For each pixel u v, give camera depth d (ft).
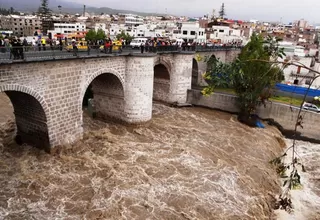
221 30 315.17
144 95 114.52
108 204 67.00
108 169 81.46
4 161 82.74
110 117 121.29
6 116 118.83
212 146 103.76
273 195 82.07
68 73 84.64
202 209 67.97
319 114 125.90
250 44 159.33
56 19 455.63
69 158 85.81
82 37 288.30
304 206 80.94
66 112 87.35
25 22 422.00
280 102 140.05
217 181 80.07
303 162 108.27
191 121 129.90
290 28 520.83
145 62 110.63
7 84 68.59
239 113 140.97
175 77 146.41
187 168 85.35
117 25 407.23
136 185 74.90
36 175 76.54
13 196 68.28
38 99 77.30
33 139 89.61
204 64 181.06
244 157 98.63
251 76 120.98
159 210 66.23
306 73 177.88
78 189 72.33
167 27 383.45
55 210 64.69
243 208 70.64
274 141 118.73
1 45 74.84
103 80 114.42
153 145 100.12
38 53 77.82
